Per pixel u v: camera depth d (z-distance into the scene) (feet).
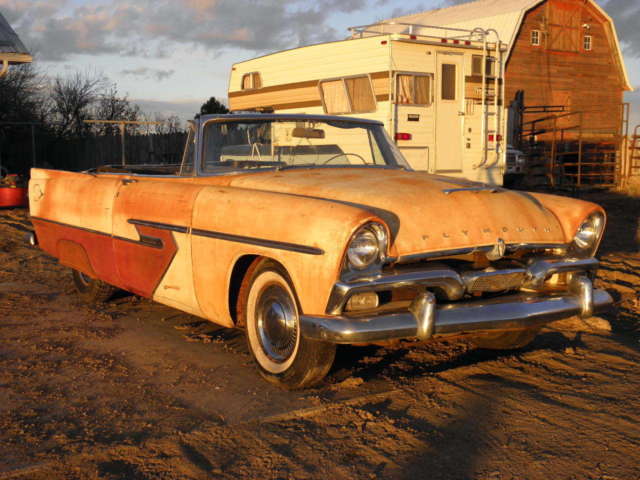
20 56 49.32
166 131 93.45
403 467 10.31
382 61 38.83
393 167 17.93
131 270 17.25
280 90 46.14
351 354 15.74
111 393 13.25
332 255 11.60
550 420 12.03
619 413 12.35
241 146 16.94
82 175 20.06
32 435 11.34
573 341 17.17
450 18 87.25
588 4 88.12
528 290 13.66
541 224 13.94
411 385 13.75
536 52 84.38
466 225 13.03
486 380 14.12
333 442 11.12
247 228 13.37
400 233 12.39
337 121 18.15
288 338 13.15
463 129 42.19
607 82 91.81
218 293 14.32
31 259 28.09
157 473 10.11
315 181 14.67
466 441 11.18
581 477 9.99
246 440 11.18
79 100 107.55
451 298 12.58
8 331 17.56
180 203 15.37
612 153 74.38
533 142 71.41
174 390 13.41
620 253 31.68
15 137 90.43
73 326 18.07
